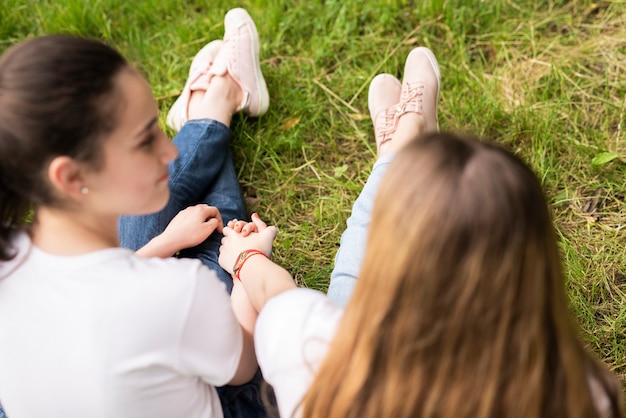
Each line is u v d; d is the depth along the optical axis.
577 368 1.09
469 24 2.57
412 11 2.63
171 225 1.84
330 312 1.25
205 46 2.48
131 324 1.18
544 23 2.54
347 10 2.62
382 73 2.51
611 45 2.45
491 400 1.04
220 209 2.03
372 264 1.06
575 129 2.26
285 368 1.25
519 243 1.00
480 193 0.99
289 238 2.17
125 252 1.25
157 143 1.28
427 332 1.03
